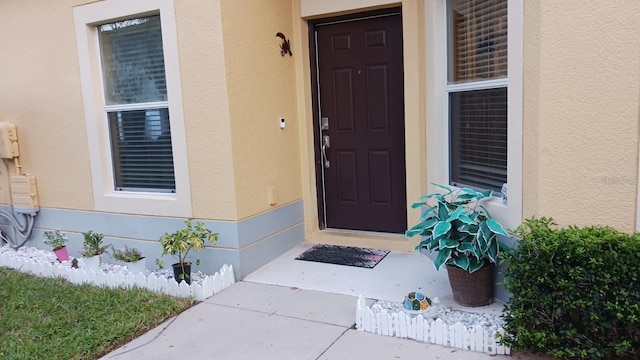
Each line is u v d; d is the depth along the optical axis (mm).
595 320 2541
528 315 2699
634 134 2764
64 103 5023
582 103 2846
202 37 4121
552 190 2967
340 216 5281
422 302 3156
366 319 3217
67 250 5238
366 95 4957
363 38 4898
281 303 3719
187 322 3479
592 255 2516
